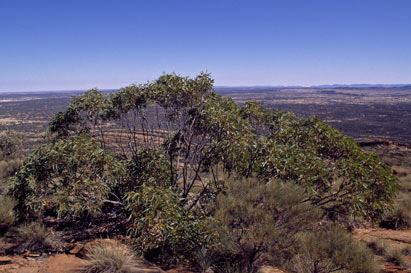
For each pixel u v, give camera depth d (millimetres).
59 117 9047
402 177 12727
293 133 7457
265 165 6234
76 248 5234
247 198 4754
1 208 6070
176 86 7676
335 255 4434
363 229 7148
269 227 4258
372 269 4402
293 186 5043
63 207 5645
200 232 4797
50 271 4246
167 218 4859
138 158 7379
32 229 5598
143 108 8922
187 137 8555
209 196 6297
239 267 4527
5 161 13844
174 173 7812
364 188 6027
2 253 5043
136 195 5215
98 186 5977
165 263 4941
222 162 7363
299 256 4500
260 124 8453
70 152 5996
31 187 5727
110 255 4348
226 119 6758
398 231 7078
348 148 7023
